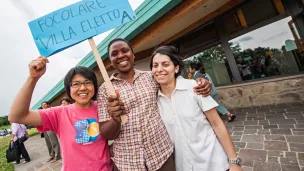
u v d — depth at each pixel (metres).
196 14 4.70
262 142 2.80
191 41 5.96
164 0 3.26
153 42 5.52
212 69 5.74
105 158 1.29
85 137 1.24
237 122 4.05
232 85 5.24
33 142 9.72
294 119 3.34
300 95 4.21
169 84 1.31
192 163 1.23
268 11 4.39
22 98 1.09
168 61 1.27
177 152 1.29
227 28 5.14
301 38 4.05
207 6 4.46
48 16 1.25
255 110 4.55
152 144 1.21
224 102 5.54
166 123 1.31
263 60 4.71
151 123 1.23
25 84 1.10
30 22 1.22
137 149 1.18
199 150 1.20
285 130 2.99
